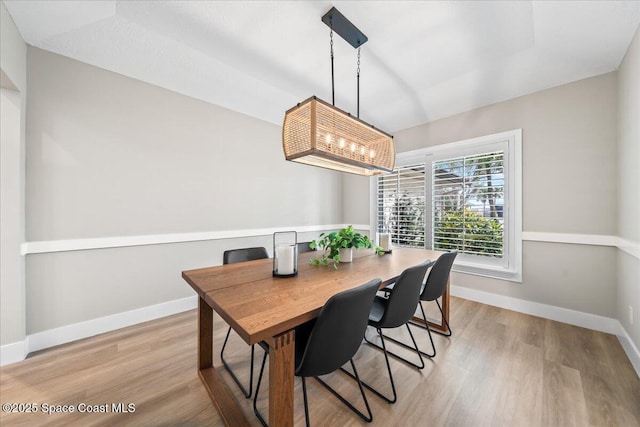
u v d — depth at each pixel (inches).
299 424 47.8
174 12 62.8
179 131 100.8
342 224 172.6
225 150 114.4
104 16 63.4
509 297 102.4
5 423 47.6
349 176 168.6
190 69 86.6
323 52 78.4
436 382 59.2
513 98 102.0
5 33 58.9
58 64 76.0
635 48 65.5
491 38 70.9
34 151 72.1
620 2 56.9
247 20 65.8
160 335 81.3
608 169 81.7
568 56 76.7
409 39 71.8
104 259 84.3
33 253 72.1
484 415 49.6
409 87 98.1
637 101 64.6
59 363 65.9
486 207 108.0
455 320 92.8
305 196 149.5
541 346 74.4
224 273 61.3
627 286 72.1
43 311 73.6
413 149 134.7
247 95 104.6
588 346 73.9
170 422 48.2
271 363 37.4
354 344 44.0
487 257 108.4
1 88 65.1
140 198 91.1
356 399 54.2
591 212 84.7
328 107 62.1
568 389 56.3
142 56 79.3
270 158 132.0
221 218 113.2
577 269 87.6
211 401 53.5
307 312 38.7
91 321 81.3
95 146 82.1
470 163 112.3
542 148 94.5
